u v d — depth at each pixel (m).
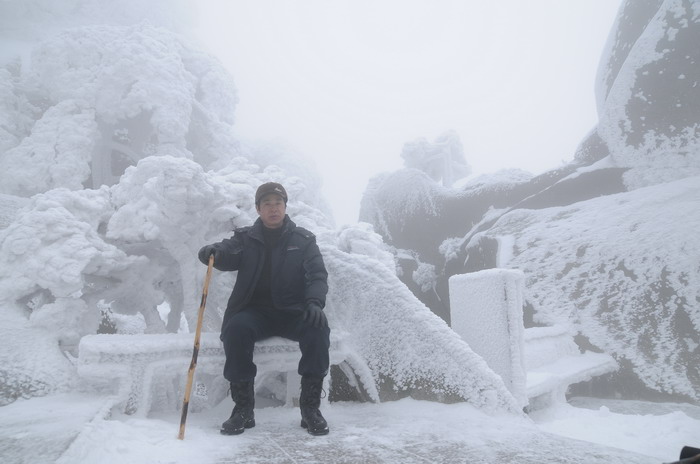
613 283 6.89
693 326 5.91
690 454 0.88
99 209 3.75
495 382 3.11
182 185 3.15
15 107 19.16
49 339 3.11
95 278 3.56
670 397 5.71
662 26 9.89
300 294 2.92
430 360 3.35
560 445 2.25
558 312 7.12
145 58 18.89
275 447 2.17
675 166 9.01
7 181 16.31
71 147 17.25
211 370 2.80
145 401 2.59
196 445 2.16
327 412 3.14
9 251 3.26
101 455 1.77
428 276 13.85
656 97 9.62
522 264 8.21
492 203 13.12
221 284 3.75
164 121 18.59
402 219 15.45
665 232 6.74
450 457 2.02
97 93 18.42
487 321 3.67
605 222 7.78
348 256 3.79
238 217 3.74
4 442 1.71
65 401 2.64
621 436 3.26
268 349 2.96
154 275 3.89
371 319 3.59
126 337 2.77
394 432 2.52
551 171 11.99
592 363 5.96
